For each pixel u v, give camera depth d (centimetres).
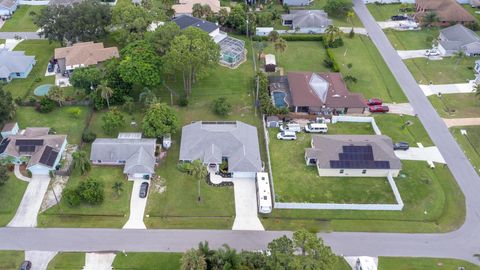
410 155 10619
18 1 17188
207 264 7075
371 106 12106
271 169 10125
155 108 10569
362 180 9925
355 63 14188
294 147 10819
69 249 8194
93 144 10081
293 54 14688
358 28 16338
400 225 8900
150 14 14225
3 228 8550
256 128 11206
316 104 11781
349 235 8662
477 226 8925
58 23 13600
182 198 9312
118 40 13788
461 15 16250
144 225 8719
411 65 14112
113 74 11850
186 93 12356
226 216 8981
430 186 9756
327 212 9119
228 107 11694
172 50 11275
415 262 8169
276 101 12156
